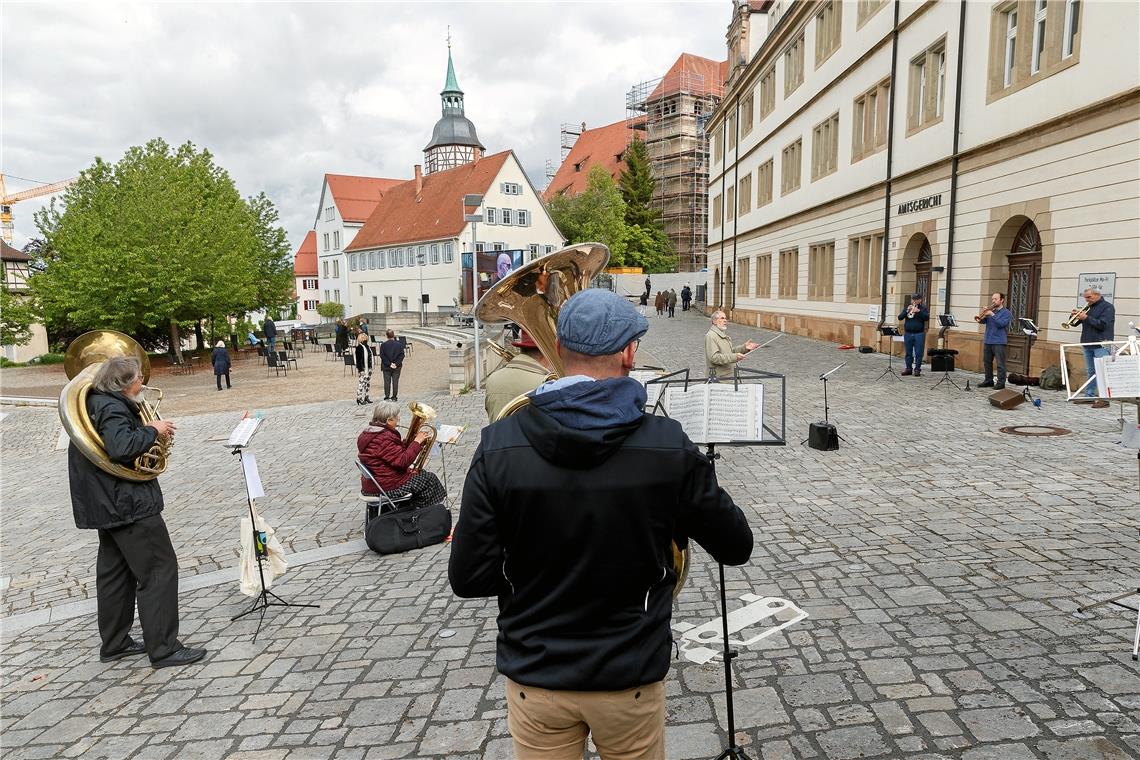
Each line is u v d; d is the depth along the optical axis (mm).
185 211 29672
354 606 4996
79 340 5023
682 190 67438
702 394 2666
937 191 16234
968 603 4242
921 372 14734
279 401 18188
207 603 5223
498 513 1690
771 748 3031
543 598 1718
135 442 3938
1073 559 4793
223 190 37469
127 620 4426
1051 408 10320
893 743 2996
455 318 44156
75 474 4082
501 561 1760
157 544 4207
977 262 14719
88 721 3691
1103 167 11156
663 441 1675
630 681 1688
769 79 30188
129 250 28047
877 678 3506
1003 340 11891
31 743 3516
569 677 1681
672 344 23500
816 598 4484
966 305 15172
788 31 26578
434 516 6227
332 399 17938
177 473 9945
